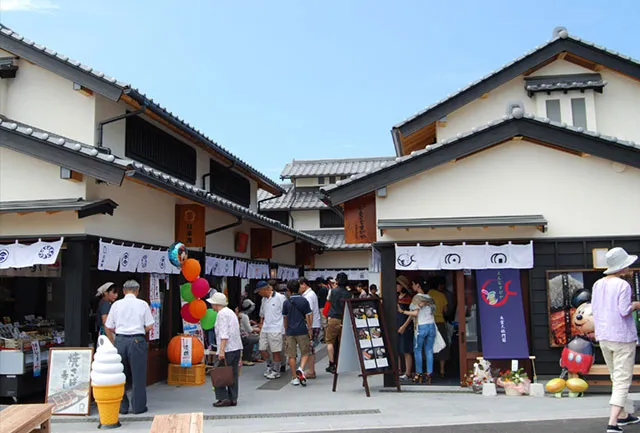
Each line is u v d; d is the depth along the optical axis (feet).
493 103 42.24
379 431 20.99
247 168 51.49
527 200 29.71
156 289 33.30
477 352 29.91
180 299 36.81
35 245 25.94
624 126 40.40
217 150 43.75
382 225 28.78
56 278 33.24
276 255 61.82
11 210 25.49
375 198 30.89
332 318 35.24
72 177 26.35
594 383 26.84
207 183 44.78
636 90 40.70
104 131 30.68
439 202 30.07
